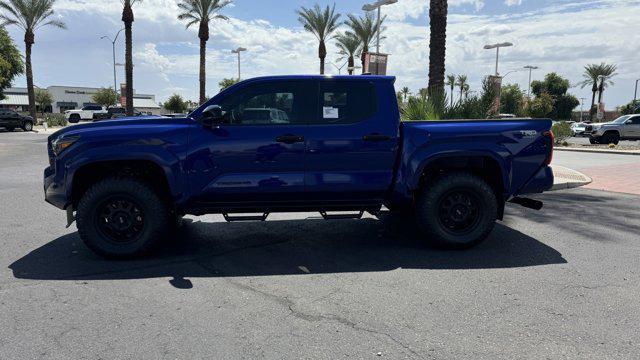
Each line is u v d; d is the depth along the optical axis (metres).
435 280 4.36
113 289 4.16
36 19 40.09
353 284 4.27
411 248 5.44
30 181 10.69
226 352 3.04
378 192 5.19
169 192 5.20
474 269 4.68
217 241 5.77
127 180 4.85
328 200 5.18
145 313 3.64
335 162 5.04
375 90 5.15
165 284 4.29
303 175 5.00
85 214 4.82
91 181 5.15
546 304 3.79
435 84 12.60
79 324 3.45
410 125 5.13
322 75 5.11
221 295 4.02
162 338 3.23
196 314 3.62
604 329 3.35
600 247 5.45
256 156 4.92
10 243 5.65
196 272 4.62
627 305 3.77
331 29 42.16
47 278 4.44
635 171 12.66
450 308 3.72
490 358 2.95
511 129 5.19
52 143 4.91
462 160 5.43
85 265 4.84
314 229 6.36
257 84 5.02
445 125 5.16
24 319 3.54
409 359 2.94
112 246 4.90
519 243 5.64
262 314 3.62
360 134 5.04
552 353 3.02
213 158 4.88
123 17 32.25
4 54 44.59
